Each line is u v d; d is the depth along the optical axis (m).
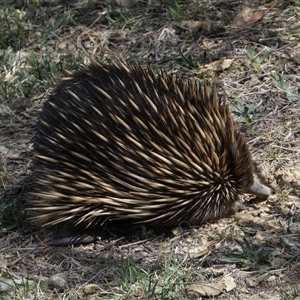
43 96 12.42
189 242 9.22
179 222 9.44
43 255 9.36
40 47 13.65
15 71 13.05
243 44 12.73
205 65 12.41
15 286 8.63
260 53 12.38
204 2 13.88
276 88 11.66
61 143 8.97
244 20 13.19
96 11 14.36
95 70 9.38
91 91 9.03
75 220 9.26
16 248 9.53
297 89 11.59
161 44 13.13
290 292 8.07
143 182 8.92
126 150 8.84
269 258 8.61
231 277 8.40
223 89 11.84
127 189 8.98
